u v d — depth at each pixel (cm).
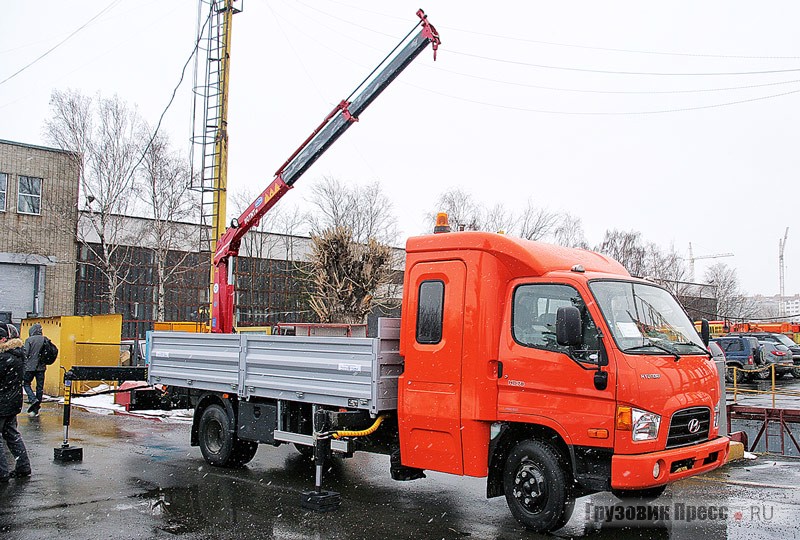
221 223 1828
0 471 851
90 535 641
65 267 2898
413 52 965
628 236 4875
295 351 831
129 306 3081
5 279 2742
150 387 1084
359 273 2369
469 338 692
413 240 753
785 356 2764
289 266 3419
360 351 755
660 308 716
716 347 959
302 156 1073
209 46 1856
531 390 661
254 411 896
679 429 645
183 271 3125
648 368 627
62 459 984
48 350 1472
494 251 696
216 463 956
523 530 671
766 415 1489
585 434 622
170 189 2994
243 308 3241
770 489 837
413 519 708
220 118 1833
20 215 2794
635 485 598
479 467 682
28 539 627
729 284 6781
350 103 1025
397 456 770
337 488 848
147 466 961
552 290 669
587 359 633
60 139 2891
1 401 842
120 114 2988
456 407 692
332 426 753
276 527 676
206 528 670
